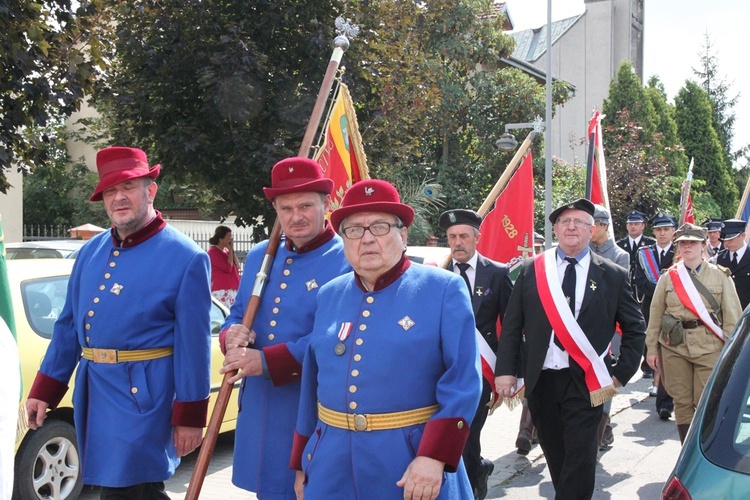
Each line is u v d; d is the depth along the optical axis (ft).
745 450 9.05
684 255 21.34
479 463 16.76
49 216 90.12
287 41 31.42
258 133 30.76
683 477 9.20
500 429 25.90
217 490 19.38
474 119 80.89
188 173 31.09
